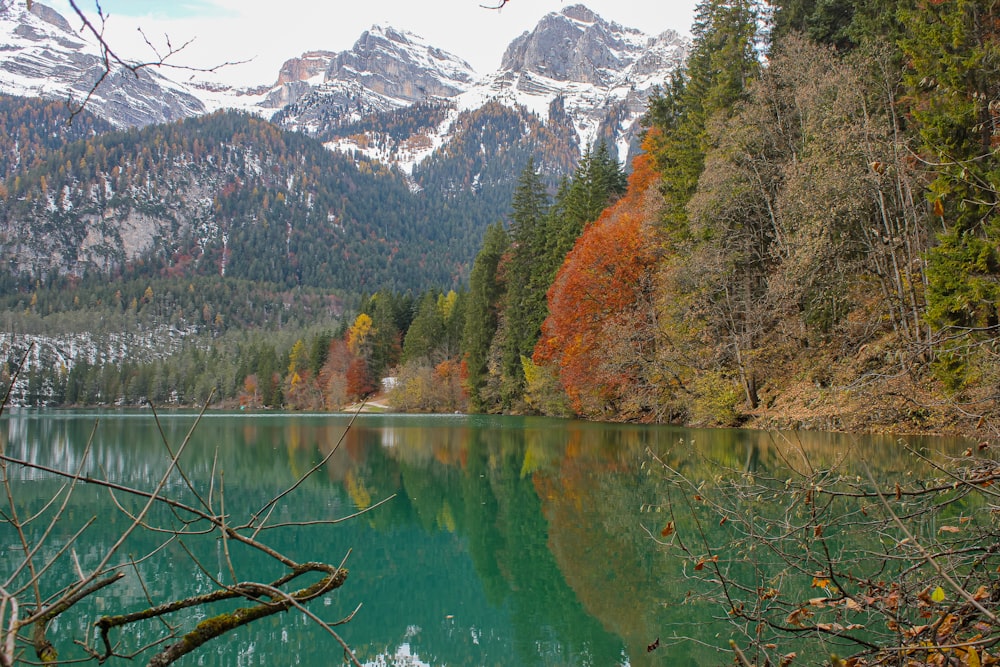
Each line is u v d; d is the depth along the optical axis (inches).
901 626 173.9
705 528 396.8
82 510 526.6
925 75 614.2
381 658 273.1
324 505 552.7
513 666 262.1
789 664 193.9
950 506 345.1
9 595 101.2
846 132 759.7
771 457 593.3
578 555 385.7
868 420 636.7
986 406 402.0
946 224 700.7
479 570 378.6
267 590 127.6
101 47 95.7
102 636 124.2
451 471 725.3
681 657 252.7
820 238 774.5
